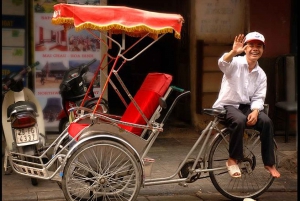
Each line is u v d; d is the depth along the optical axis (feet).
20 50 25.71
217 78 28.78
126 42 35.24
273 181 20.08
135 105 16.83
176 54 32.42
